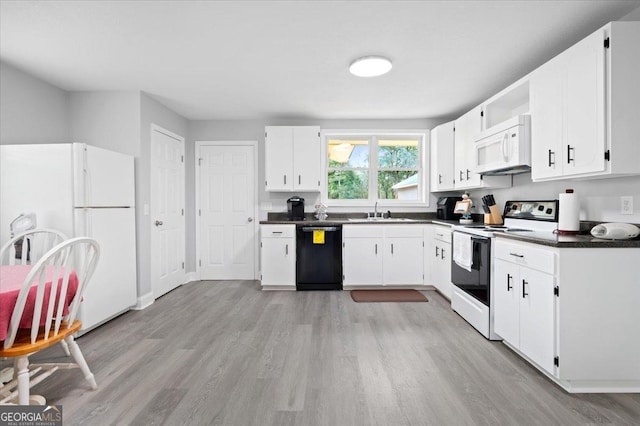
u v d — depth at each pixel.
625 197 1.95
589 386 1.73
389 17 2.00
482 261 2.49
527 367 2.00
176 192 4.00
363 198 4.49
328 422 1.49
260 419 1.51
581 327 1.71
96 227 2.56
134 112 3.22
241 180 4.36
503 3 1.87
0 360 2.12
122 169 2.92
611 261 1.70
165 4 1.87
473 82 3.05
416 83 3.07
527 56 2.53
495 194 3.48
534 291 1.90
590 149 1.83
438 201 4.17
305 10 1.93
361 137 4.47
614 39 1.71
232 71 2.79
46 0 1.82
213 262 4.38
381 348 2.26
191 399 1.66
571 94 1.96
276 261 3.79
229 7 1.89
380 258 3.78
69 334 1.63
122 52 2.45
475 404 1.62
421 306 3.22
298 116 4.16
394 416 1.53
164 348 2.27
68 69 2.74
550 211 2.49
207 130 4.34
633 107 1.72
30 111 2.85
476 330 2.59
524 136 2.39
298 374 1.91
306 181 4.09
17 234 2.35
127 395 1.70
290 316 2.93
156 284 3.51
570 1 1.84
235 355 2.16
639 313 1.70
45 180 2.43
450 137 3.79
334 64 2.66
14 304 1.38
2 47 2.36
